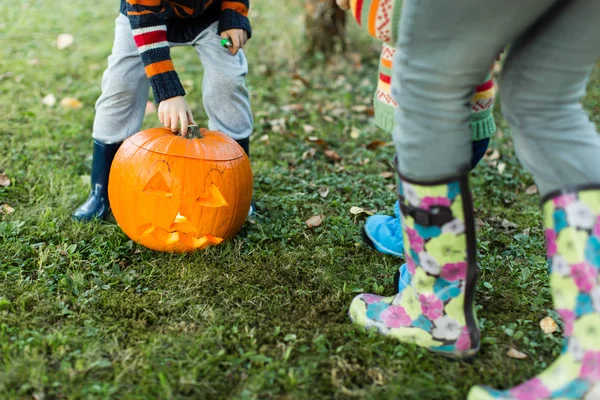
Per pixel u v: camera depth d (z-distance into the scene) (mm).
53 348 1726
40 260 2168
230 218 2271
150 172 2152
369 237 2367
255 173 3092
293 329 1854
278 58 4934
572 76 1413
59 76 4316
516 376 1677
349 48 5070
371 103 4199
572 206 1359
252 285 2107
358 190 2945
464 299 1675
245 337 1813
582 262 1334
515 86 1473
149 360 1688
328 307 1979
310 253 2346
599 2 1344
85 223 2479
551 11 1426
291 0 5641
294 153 3369
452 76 1391
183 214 2201
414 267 1687
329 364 1703
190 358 1710
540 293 2090
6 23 5469
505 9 1302
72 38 5004
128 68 2363
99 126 2434
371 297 1921
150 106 3838
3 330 1773
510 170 3256
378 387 1615
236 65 2422
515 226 2645
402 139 1501
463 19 1323
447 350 1721
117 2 6566
